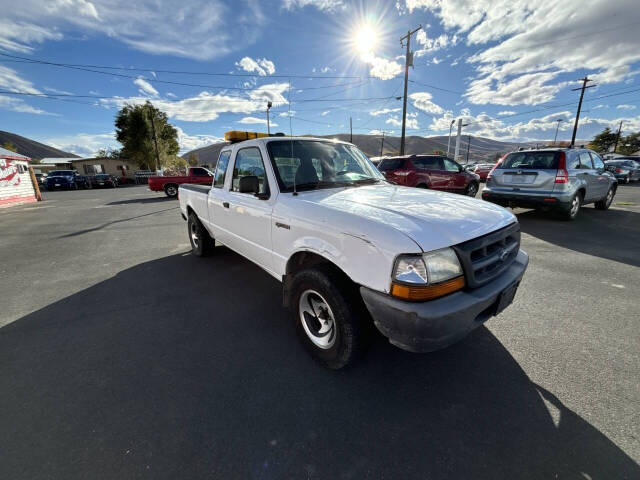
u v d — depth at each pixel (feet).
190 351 8.18
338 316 6.57
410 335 5.46
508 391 6.52
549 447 5.20
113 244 20.12
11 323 9.74
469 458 5.05
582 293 11.00
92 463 5.03
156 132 139.85
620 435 5.39
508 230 7.01
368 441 5.41
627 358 7.47
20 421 5.91
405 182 30.60
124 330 9.27
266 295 11.63
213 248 16.24
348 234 6.18
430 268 5.41
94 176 94.07
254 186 8.57
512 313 9.70
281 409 6.16
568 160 20.74
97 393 6.66
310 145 10.18
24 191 53.31
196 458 5.13
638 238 18.16
